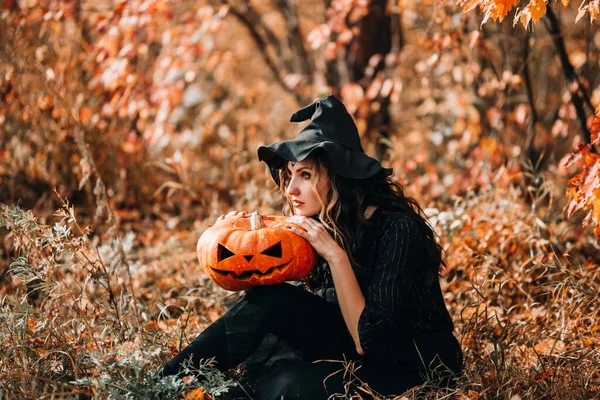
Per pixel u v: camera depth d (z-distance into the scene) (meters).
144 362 2.71
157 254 5.15
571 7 7.36
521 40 6.16
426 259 2.97
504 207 4.77
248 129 8.00
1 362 2.93
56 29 6.18
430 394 2.82
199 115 8.52
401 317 2.92
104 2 7.84
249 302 2.86
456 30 5.50
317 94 7.36
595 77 6.54
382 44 7.28
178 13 7.91
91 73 6.60
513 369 3.16
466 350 3.43
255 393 2.89
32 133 6.00
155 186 6.70
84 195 6.14
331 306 3.01
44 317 3.18
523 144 6.61
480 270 4.16
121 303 3.21
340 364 2.88
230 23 9.72
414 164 6.27
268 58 8.77
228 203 6.56
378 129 7.22
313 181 2.95
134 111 6.46
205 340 2.82
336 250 2.86
